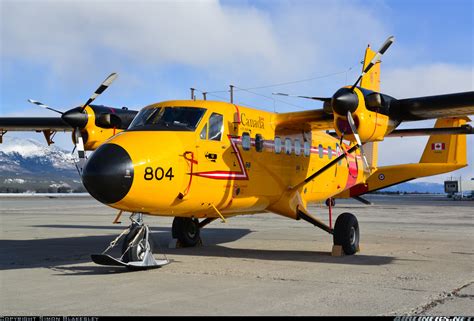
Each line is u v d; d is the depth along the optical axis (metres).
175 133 9.17
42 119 14.69
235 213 11.18
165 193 8.66
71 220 23.73
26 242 13.83
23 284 7.50
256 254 11.06
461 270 8.76
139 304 6.18
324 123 11.66
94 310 5.89
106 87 10.82
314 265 9.35
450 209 35.25
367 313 5.73
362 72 9.95
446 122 16.73
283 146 11.68
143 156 8.38
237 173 10.17
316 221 11.59
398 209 35.56
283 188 11.64
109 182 7.93
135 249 8.83
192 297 6.57
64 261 10.02
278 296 6.62
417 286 7.27
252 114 10.97
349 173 14.57
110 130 11.89
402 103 10.41
